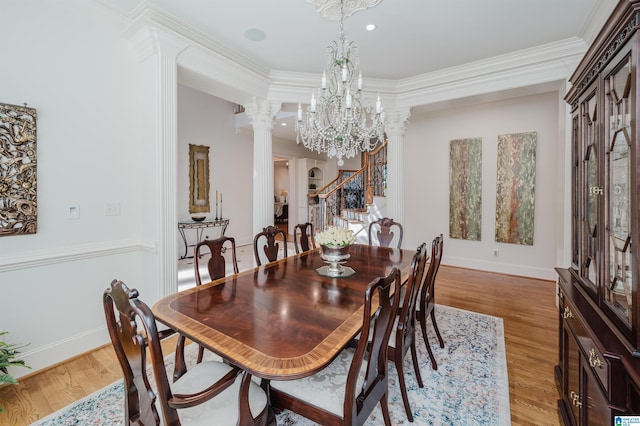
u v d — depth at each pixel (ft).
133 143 9.15
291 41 9.92
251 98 12.34
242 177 23.71
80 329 8.11
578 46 9.71
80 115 8.04
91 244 8.30
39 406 6.11
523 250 15.47
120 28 8.79
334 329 4.51
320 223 20.54
